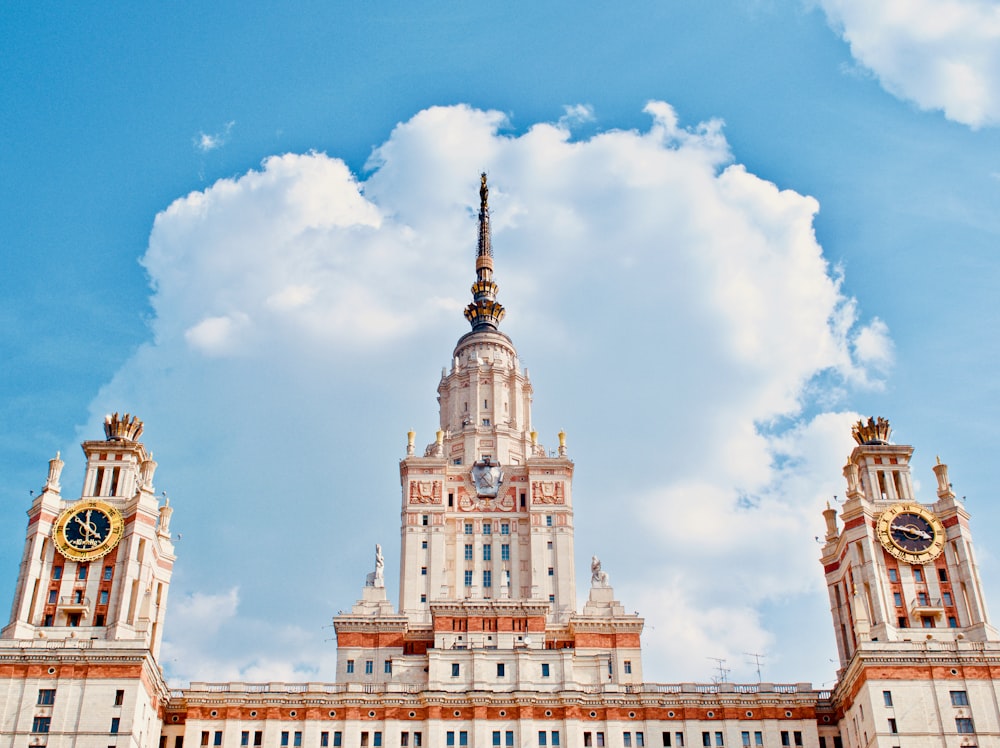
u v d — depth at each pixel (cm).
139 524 12719
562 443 16425
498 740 12512
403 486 15888
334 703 12675
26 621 12062
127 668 11562
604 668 13400
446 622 14100
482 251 19112
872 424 14162
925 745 11488
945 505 13225
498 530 15675
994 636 12350
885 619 12462
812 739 12694
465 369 17475
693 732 12706
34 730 11231
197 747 12375
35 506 12744
